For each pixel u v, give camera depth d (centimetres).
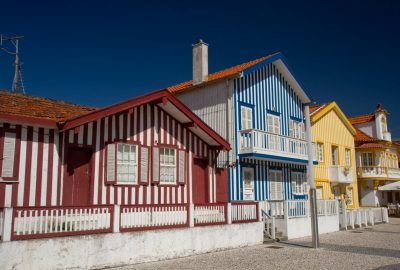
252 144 1862
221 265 1138
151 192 1434
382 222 2686
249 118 2025
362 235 1961
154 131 1473
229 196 1838
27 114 1118
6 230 905
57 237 983
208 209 1397
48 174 1175
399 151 4062
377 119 3634
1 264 884
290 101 2381
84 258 1026
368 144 3416
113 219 1106
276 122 2222
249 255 1319
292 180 2289
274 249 1458
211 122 2008
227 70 2273
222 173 1748
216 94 2014
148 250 1175
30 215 951
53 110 1268
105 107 1234
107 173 1309
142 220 1179
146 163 1428
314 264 1167
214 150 1716
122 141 1362
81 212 1042
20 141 1131
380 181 3466
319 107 2803
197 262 1180
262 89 2147
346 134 3050
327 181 2700
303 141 2288
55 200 1180
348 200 2925
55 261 971
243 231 1511
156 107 1491
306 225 1892
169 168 1518
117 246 1100
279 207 1866
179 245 1265
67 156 1227
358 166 3412
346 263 1186
